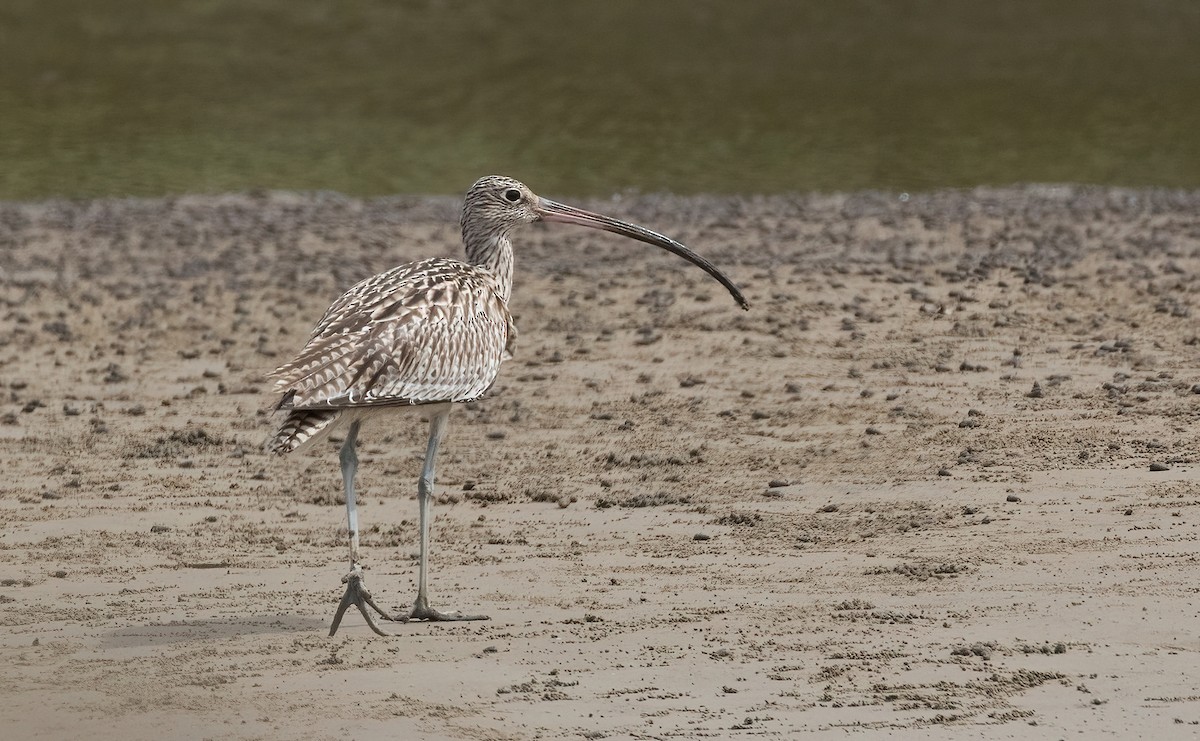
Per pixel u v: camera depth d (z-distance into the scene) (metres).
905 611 10.23
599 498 13.49
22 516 13.25
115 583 11.42
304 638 10.07
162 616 10.60
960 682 8.89
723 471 14.23
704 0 69.62
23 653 9.78
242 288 23.97
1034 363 17.61
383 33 63.00
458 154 40.47
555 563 11.75
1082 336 18.92
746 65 56.19
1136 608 10.02
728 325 20.05
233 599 11.02
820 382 17.23
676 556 11.82
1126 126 43.97
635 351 19.11
